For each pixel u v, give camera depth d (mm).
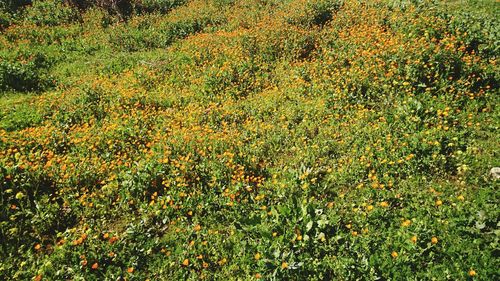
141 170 7859
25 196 7254
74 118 10727
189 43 16250
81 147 9062
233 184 7480
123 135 9477
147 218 6891
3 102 11516
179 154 8602
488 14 15555
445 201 6656
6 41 15969
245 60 13617
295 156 8570
